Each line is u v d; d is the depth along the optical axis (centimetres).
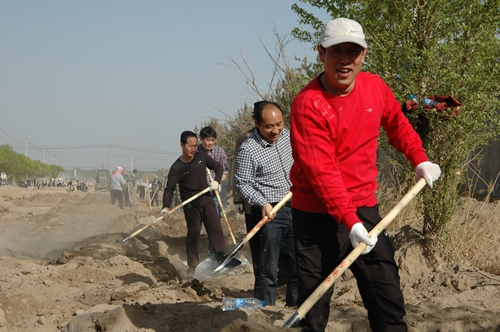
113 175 2267
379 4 672
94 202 2909
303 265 380
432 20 646
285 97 1098
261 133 592
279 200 579
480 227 665
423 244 642
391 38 669
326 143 351
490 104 623
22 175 11006
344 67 341
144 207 2934
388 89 382
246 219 628
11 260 798
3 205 2905
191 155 817
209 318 474
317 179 349
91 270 726
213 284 765
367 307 381
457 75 610
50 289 649
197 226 812
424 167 372
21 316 577
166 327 474
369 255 366
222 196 1608
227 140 1734
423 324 475
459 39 650
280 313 513
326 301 376
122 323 489
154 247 986
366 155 367
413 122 643
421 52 635
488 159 1061
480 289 546
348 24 341
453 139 623
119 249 915
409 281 614
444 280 584
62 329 522
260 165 582
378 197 830
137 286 677
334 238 375
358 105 355
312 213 375
